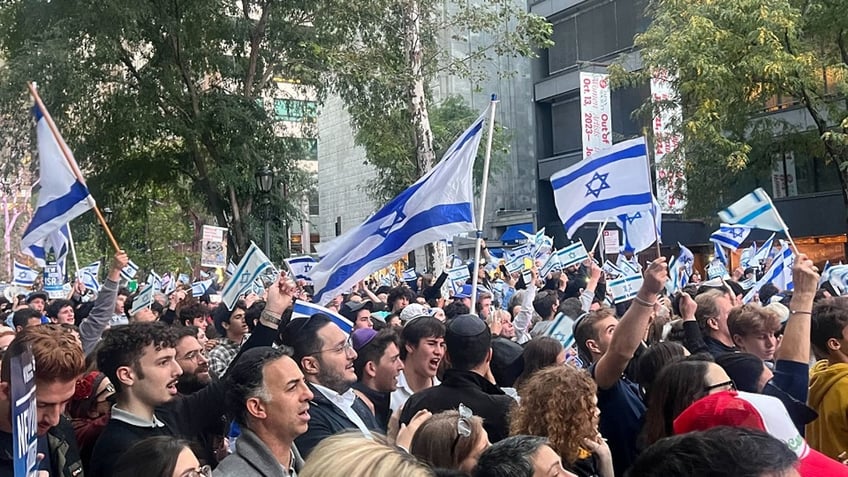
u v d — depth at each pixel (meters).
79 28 19.92
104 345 4.20
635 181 7.62
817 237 29.42
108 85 21.83
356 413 4.78
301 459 4.00
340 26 22.02
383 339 5.39
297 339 4.62
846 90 19.58
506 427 4.45
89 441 4.45
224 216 24.08
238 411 3.61
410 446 3.61
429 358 5.39
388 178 29.66
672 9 21.47
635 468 1.87
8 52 22.20
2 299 14.03
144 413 4.18
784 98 28.53
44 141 6.45
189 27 21.69
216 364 7.40
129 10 19.81
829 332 4.62
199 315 9.05
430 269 20.08
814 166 29.78
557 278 13.88
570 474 3.10
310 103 24.72
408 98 20.91
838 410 4.22
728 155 21.38
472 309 7.43
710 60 19.45
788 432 2.46
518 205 46.19
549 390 3.86
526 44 20.58
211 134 22.67
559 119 43.28
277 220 23.84
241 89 23.56
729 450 1.75
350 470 2.05
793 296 4.39
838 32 20.23
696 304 6.46
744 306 5.72
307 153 26.58
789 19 19.16
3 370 3.31
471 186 7.69
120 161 23.61
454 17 21.36
